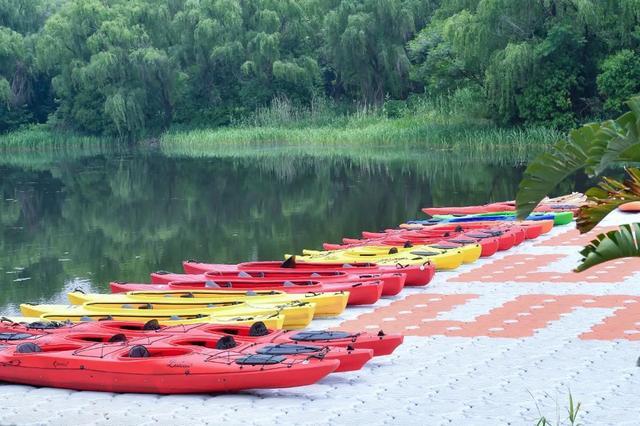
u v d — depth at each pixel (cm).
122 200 3253
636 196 806
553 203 2448
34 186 3812
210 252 2156
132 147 6544
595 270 1590
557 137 4491
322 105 6462
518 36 4716
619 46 4644
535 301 1362
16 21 7619
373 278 1441
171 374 971
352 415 890
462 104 5194
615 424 834
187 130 6694
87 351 1032
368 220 2600
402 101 6112
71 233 2506
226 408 927
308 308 1241
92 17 6781
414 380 994
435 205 2862
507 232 1894
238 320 1195
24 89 7412
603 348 1085
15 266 2019
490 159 4181
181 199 3228
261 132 5981
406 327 1236
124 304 1352
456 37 4669
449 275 1617
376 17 6188
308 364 951
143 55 6556
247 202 3078
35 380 1024
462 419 866
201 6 6850
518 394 932
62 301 1652
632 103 734
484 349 1106
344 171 3941
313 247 2191
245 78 6900
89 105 6869
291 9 6831
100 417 916
